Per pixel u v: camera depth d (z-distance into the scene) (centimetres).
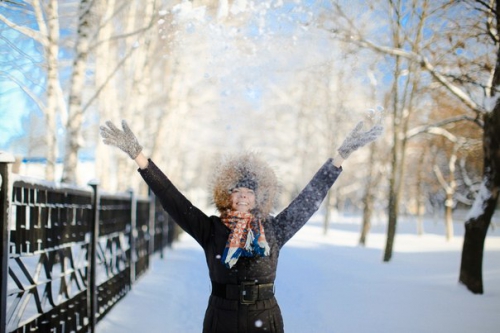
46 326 395
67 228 464
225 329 248
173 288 864
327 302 684
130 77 1458
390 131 1923
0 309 298
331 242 1986
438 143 2288
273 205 265
